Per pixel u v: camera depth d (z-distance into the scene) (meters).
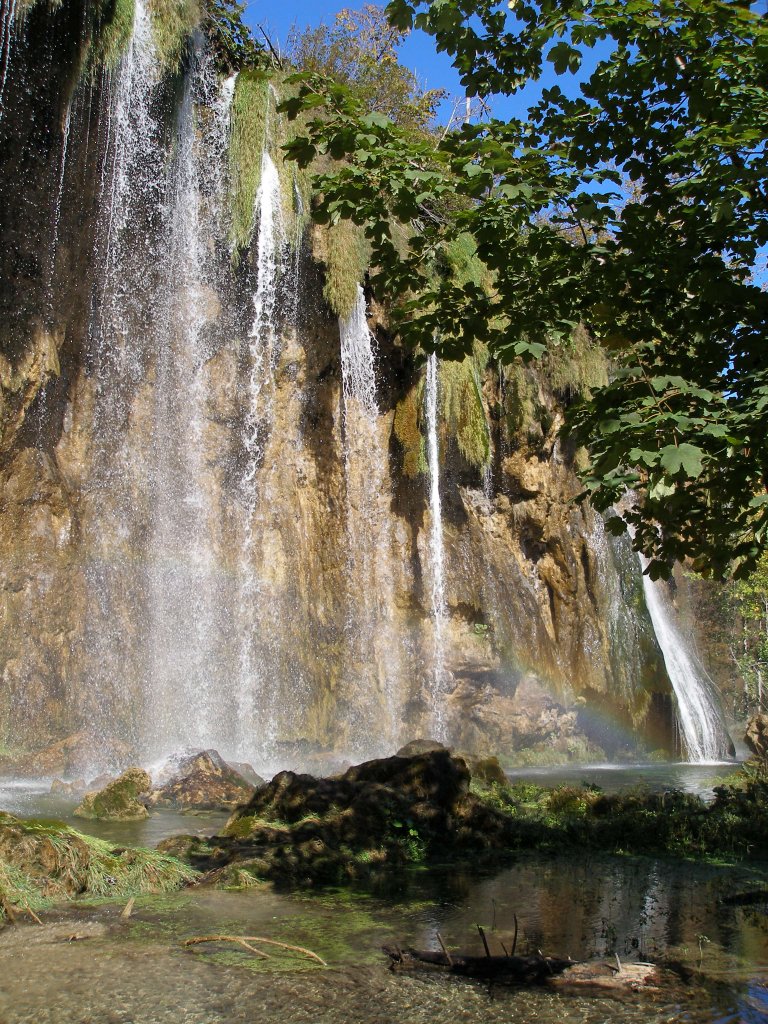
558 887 6.88
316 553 21.61
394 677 22.03
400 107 31.58
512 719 23.17
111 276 19.08
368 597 22.17
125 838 8.50
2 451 16.95
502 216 5.96
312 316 21.62
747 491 5.30
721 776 17.56
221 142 20.70
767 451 5.04
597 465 5.16
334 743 20.78
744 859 8.15
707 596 34.62
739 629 34.34
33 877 6.19
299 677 20.64
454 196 7.62
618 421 4.91
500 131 6.06
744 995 4.46
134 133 19.08
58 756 15.50
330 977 4.68
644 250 5.70
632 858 8.13
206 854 7.56
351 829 7.98
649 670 25.91
